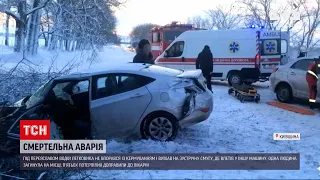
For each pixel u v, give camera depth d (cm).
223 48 1514
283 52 1491
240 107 1016
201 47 1552
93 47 2330
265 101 1138
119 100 614
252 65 1477
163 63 1625
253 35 1478
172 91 625
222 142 652
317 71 970
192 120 634
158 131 627
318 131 740
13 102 703
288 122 824
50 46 3638
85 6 2466
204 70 1194
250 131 736
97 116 614
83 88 638
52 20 2956
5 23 3116
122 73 633
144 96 620
